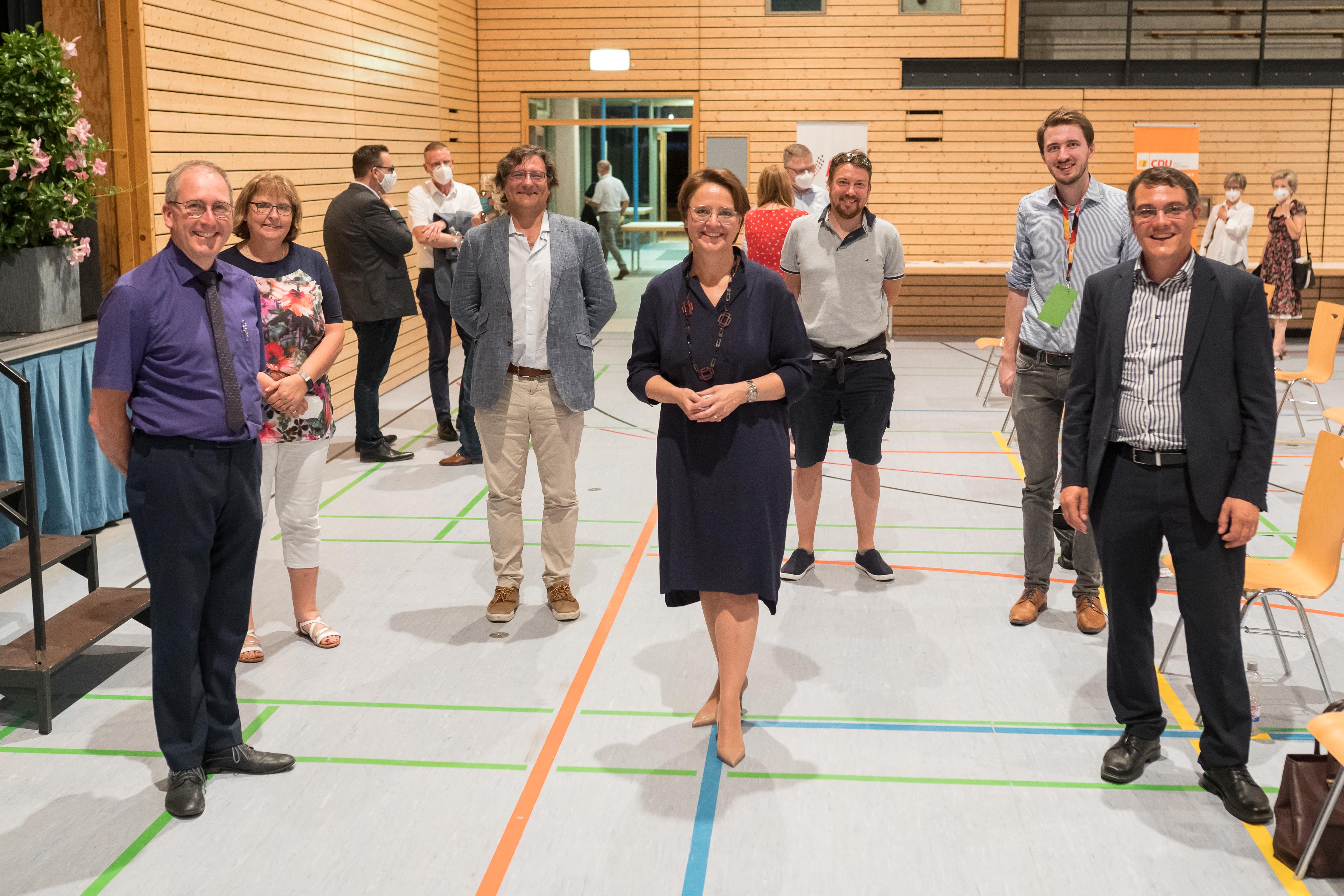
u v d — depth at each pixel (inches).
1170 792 119.1
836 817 114.5
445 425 292.0
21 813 115.9
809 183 280.7
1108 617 128.9
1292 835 104.6
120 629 167.0
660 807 116.5
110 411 109.6
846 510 229.9
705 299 123.5
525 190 160.2
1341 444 132.6
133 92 212.4
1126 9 466.3
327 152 309.3
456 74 460.8
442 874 105.0
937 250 490.6
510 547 170.9
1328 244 474.0
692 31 484.1
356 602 177.6
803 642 160.7
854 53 478.3
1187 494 113.9
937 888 102.6
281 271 149.9
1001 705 140.1
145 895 101.9
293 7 284.5
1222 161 472.1
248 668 151.7
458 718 137.1
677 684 147.0
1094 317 122.1
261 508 119.7
